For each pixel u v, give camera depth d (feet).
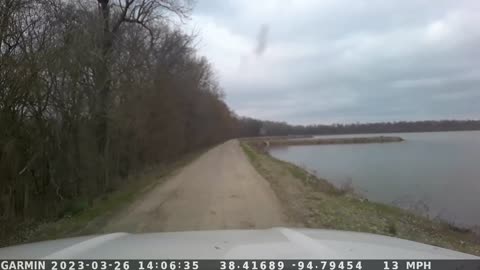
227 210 30.04
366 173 77.77
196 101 121.49
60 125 33.50
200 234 10.09
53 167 32.81
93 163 40.70
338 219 26.89
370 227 24.76
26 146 28.94
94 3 41.60
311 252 7.44
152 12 56.54
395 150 159.74
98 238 9.50
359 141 272.10
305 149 199.72
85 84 36.04
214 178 53.36
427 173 76.54
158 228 24.45
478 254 22.08
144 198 36.99
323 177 69.56
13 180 26.94
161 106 75.72
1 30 23.15
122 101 47.55
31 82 26.25
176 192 40.63
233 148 165.07
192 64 108.99
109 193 41.29
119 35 49.32
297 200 34.76
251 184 46.29
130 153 60.85
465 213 41.29
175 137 92.43
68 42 31.09
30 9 26.55
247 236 9.51
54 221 27.76
